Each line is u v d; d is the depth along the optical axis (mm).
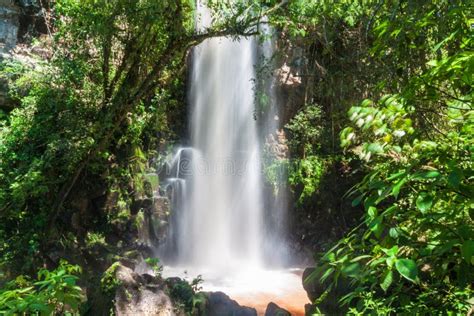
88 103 9570
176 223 12031
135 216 10531
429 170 1983
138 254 9867
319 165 13234
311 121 13602
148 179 11117
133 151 11117
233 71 14297
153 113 11586
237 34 8656
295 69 13969
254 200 13508
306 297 9180
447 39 2127
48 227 9016
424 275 2371
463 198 1896
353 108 2420
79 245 9453
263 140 13867
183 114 13492
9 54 10516
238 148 14172
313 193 13133
